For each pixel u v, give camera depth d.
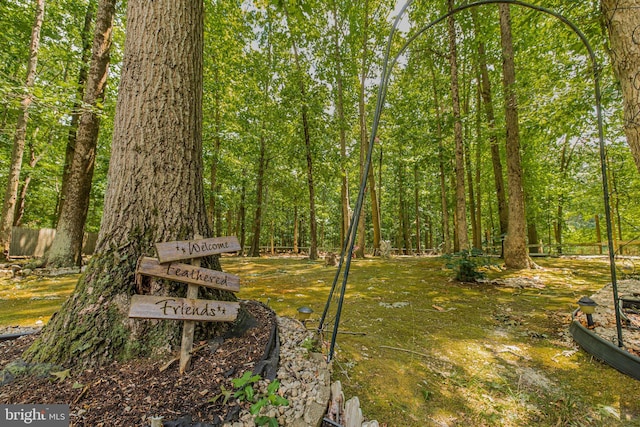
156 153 2.04
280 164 12.16
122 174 2.01
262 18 9.90
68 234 5.62
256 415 1.39
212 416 1.35
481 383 2.04
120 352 1.68
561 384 2.04
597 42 4.21
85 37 7.29
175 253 1.78
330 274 6.61
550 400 1.87
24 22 6.80
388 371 2.15
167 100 2.10
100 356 1.64
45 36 7.12
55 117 5.58
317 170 10.22
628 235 12.30
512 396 1.90
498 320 3.35
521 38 6.79
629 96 2.22
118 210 1.98
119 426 1.24
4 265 5.70
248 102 11.25
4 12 6.58
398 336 2.84
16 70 7.06
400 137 10.16
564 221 13.80
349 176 15.49
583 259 8.70
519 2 2.44
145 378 1.55
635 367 2.08
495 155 8.95
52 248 5.59
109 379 1.53
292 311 3.56
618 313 2.37
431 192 15.90
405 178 16.23
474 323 3.25
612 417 1.69
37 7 6.11
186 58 2.21
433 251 17.48
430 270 7.11
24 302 3.67
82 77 7.33
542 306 3.88
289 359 1.93
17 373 1.52
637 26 2.14
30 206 12.66
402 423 1.62
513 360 2.38
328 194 21.52
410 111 10.70
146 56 2.07
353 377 2.03
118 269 1.87
